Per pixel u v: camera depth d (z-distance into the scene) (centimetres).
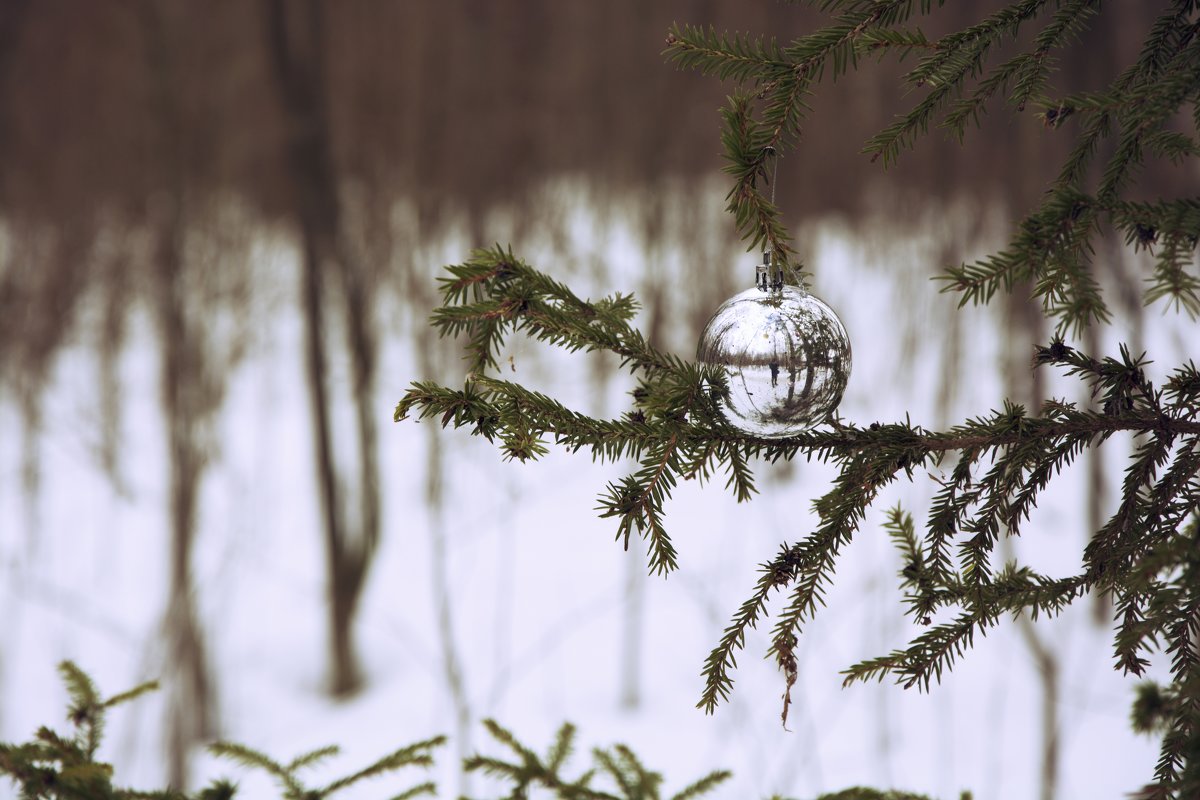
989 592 107
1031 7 107
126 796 151
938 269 893
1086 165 104
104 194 902
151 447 1070
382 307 938
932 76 110
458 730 722
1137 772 597
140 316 1062
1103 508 862
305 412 1159
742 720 694
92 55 895
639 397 110
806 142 916
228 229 910
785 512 941
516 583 916
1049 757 580
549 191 998
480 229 942
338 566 842
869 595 740
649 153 935
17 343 963
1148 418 106
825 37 106
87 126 905
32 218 952
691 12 890
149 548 937
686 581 848
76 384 1028
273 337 1048
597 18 971
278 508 1017
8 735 729
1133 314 602
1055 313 95
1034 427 107
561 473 1104
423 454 1080
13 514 992
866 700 693
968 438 109
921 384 1013
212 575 881
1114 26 592
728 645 105
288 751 743
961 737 652
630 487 103
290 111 866
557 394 1035
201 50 874
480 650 848
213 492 1014
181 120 865
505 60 959
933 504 110
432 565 961
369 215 889
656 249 935
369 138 905
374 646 868
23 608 854
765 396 103
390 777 587
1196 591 87
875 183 919
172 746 749
